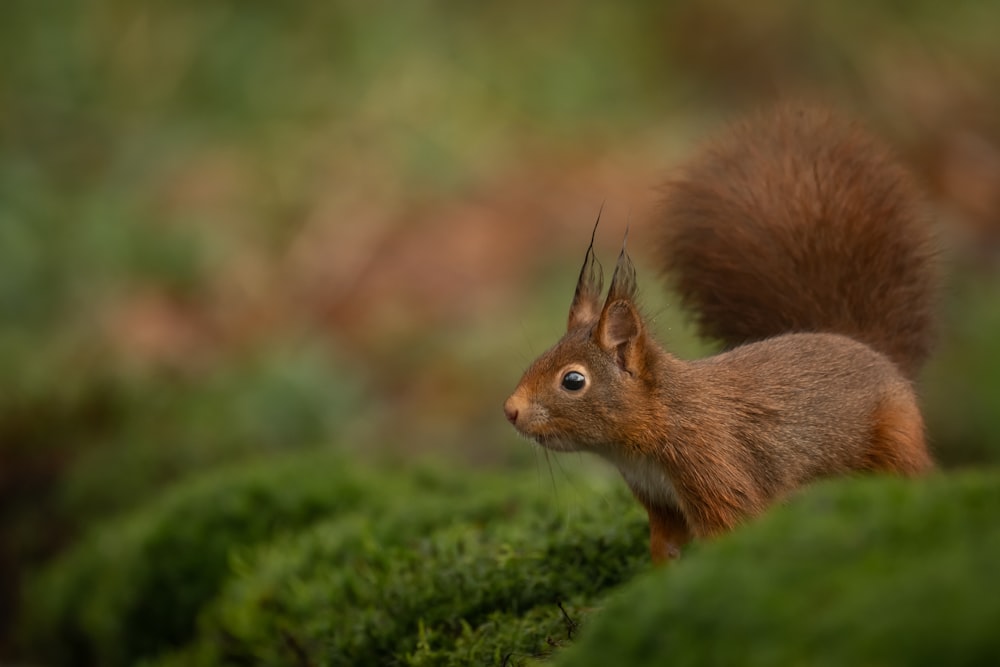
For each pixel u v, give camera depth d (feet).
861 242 23.24
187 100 71.56
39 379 50.34
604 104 70.69
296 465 33.42
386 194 64.08
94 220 62.69
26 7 73.46
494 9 74.13
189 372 54.24
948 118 71.31
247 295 59.98
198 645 29.25
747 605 10.95
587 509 23.82
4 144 68.90
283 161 66.59
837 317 23.15
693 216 24.49
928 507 11.64
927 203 24.39
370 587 24.07
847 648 9.92
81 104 71.46
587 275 22.31
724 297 23.99
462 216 62.39
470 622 21.39
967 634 9.27
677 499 20.20
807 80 72.90
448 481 32.58
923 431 20.79
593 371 20.33
